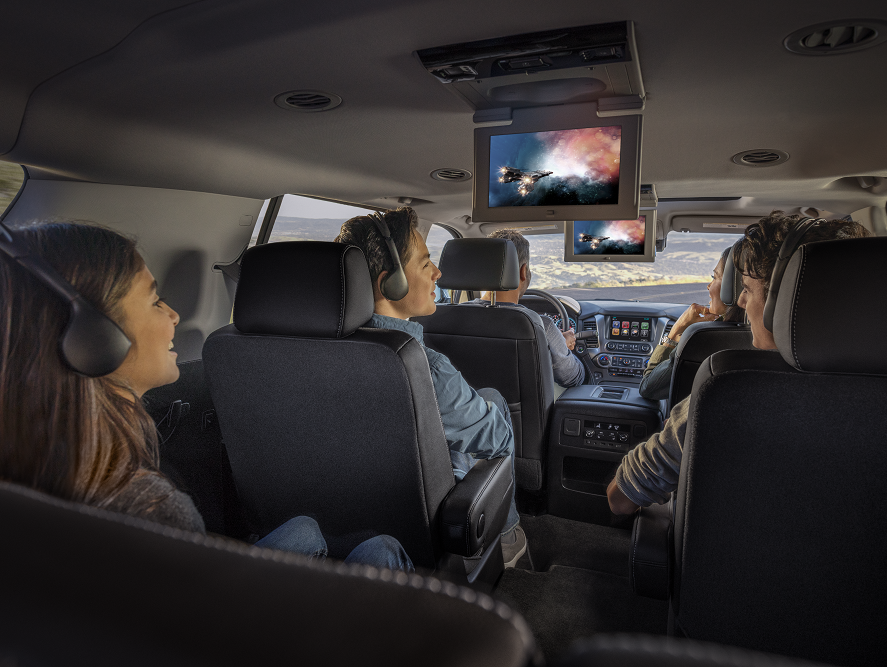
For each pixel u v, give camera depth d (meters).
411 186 3.30
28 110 1.79
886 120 2.16
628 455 1.32
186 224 2.82
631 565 1.23
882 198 3.29
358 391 1.26
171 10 1.35
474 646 0.21
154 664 0.23
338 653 0.22
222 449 2.29
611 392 2.88
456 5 1.36
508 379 2.43
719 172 3.01
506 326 2.34
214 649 0.22
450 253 2.39
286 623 0.23
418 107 2.05
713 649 0.20
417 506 1.35
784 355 0.85
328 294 1.21
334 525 1.48
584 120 1.99
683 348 1.92
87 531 0.30
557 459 2.65
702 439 0.92
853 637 0.97
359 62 1.67
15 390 0.51
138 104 1.90
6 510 0.33
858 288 0.77
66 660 0.24
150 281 0.66
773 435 0.87
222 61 1.63
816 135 2.37
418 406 1.25
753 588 1.00
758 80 1.81
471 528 1.36
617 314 3.78
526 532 2.57
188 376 2.46
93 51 1.53
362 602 0.24
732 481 0.93
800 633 1.00
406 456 1.30
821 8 1.35
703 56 1.64
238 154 2.50
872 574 0.91
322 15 1.39
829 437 0.85
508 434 1.69
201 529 0.55
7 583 0.27
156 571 0.26
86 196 2.39
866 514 0.88
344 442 1.34
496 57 1.56
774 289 1.07
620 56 1.55
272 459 1.45
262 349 1.29
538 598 1.94
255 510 1.59
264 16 1.39
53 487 0.51
